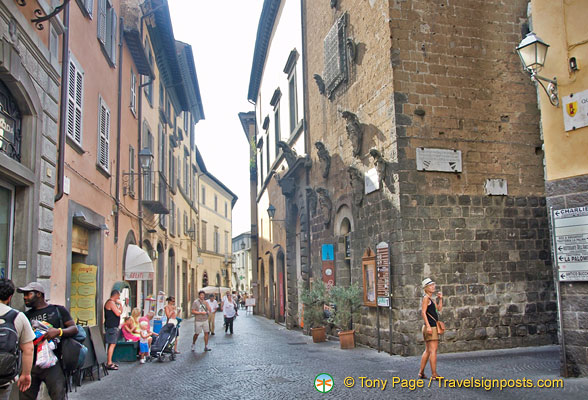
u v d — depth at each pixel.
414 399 7.60
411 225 12.16
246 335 20.30
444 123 12.72
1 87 7.34
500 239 12.72
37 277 8.12
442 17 13.08
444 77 12.88
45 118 8.59
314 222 19.08
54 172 9.02
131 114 18.05
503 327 12.46
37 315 6.44
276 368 11.02
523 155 13.20
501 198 12.88
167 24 22.20
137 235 18.58
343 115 14.94
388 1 12.81
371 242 13.66
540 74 9.13
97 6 13.48
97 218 13.23
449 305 12.15
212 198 50.38
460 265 12.34
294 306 22.50
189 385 9.41
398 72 12.62
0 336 5.07
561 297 8.70
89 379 10.13
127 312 15.81
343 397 7.95
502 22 13.50
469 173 12.73
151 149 22.08
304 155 20.28
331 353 13.23
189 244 36.31
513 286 12.66
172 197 28.31
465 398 7.52
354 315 14.41
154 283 22.30
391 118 12.62
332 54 16.91
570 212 8.62
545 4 9.17
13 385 6.50
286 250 23.55
